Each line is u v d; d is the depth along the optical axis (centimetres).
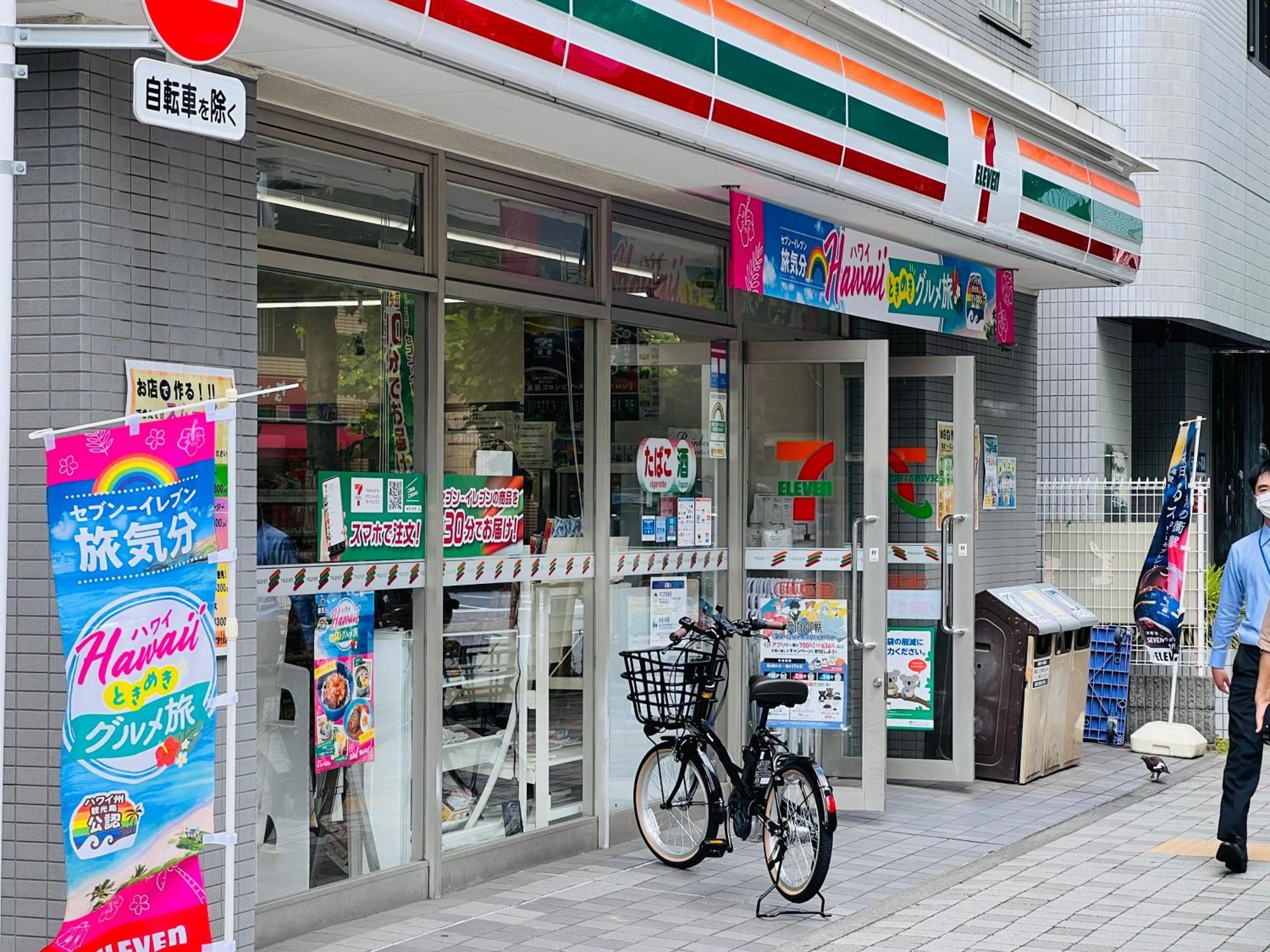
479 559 736
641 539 859
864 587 911
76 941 403
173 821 425
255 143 560
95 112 496
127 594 413
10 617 501
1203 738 1073
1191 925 667
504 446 755
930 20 877
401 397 689
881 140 792
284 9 470
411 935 641
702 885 741
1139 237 1151
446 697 724
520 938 640
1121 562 1280
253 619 561
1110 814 947
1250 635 765
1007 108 940
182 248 528
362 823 678
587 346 816
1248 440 1947
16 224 497
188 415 430
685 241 891
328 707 656
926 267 958
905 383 1048
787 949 627
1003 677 1056
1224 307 1570
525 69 557
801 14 735
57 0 470
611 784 842
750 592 938
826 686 920
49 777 498
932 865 796
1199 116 1492
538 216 771
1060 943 638
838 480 923
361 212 662
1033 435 1248
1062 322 1487
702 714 768
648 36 619
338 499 654
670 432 881
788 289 812
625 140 662
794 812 700
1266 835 878
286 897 631
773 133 706
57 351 494
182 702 426
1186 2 1488
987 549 1158
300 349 635
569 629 809
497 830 759
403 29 502
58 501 400
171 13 424
